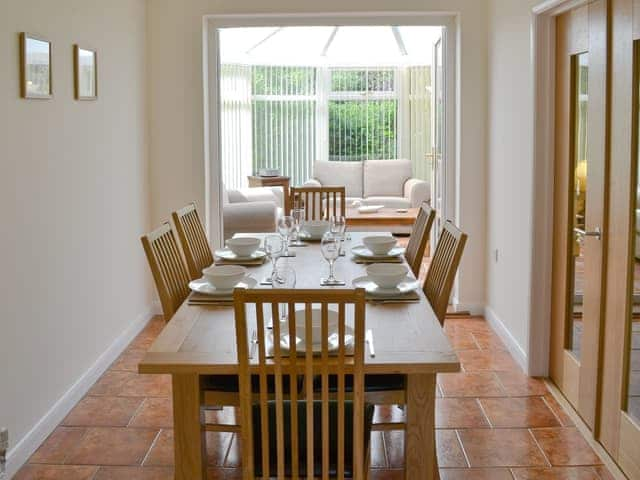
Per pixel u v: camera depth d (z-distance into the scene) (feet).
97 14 13.87
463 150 17.69
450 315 18.06
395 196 30.53
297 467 7.22
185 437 8.34
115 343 15.01
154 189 17.95
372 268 10.42
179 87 17.65
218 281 9.85
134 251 16.52
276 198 28.02
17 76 10.30
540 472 10.21
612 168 10.26
